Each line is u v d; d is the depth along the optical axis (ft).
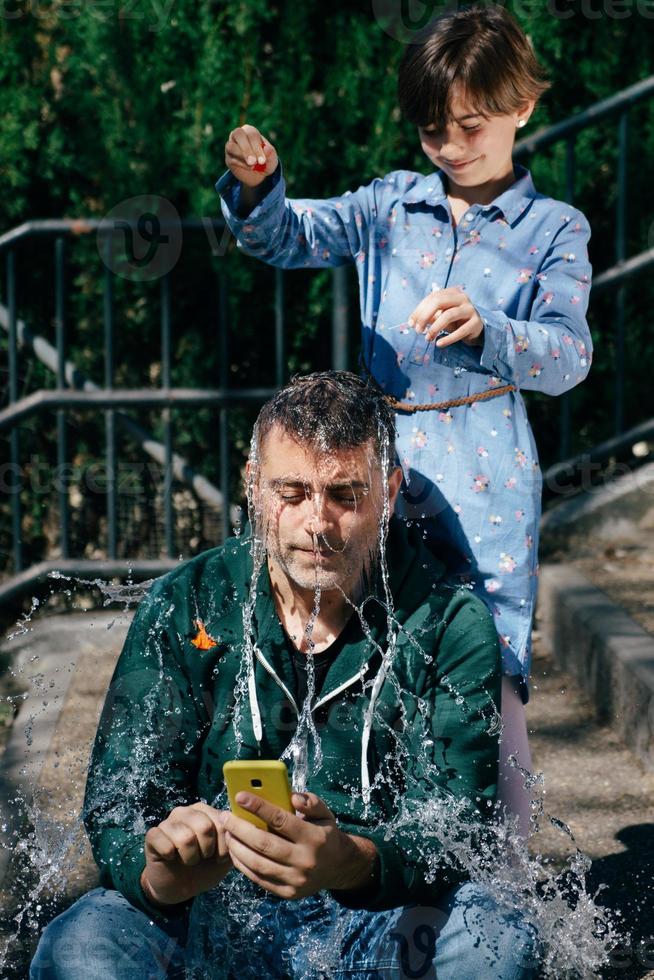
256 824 6.56
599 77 17.07
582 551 15.97
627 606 13.88
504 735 8.87
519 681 9.10
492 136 8.91
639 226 17.78
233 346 17.88
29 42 16.78
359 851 6.85
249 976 7.63
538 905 8.31
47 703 13.89
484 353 8.38
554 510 16.52
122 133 16.97
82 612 16.11
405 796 7.47
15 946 9.66
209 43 16.52
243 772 6.46
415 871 7.06
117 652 15.25
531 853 10.40
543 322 8.93
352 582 7.39
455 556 9.12
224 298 15.93
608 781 11.56
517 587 9.09
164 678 7.66
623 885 9.92
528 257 9.17
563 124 15.78
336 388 7.43
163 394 16.01
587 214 17.76
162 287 16.14
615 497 16.30
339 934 7.57
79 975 7.30
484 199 9.32
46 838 11.09
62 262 15.92
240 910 7.61
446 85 8.67
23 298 17.81
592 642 13.10
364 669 7.49
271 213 9.32
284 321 16.11
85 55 16.76
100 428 18.19
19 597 16.74
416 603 7.64
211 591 7.74
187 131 16.84
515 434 9.14
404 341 9.21
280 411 7.30
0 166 17.13
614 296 17.71
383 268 9.52
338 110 16.85
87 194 17.48
